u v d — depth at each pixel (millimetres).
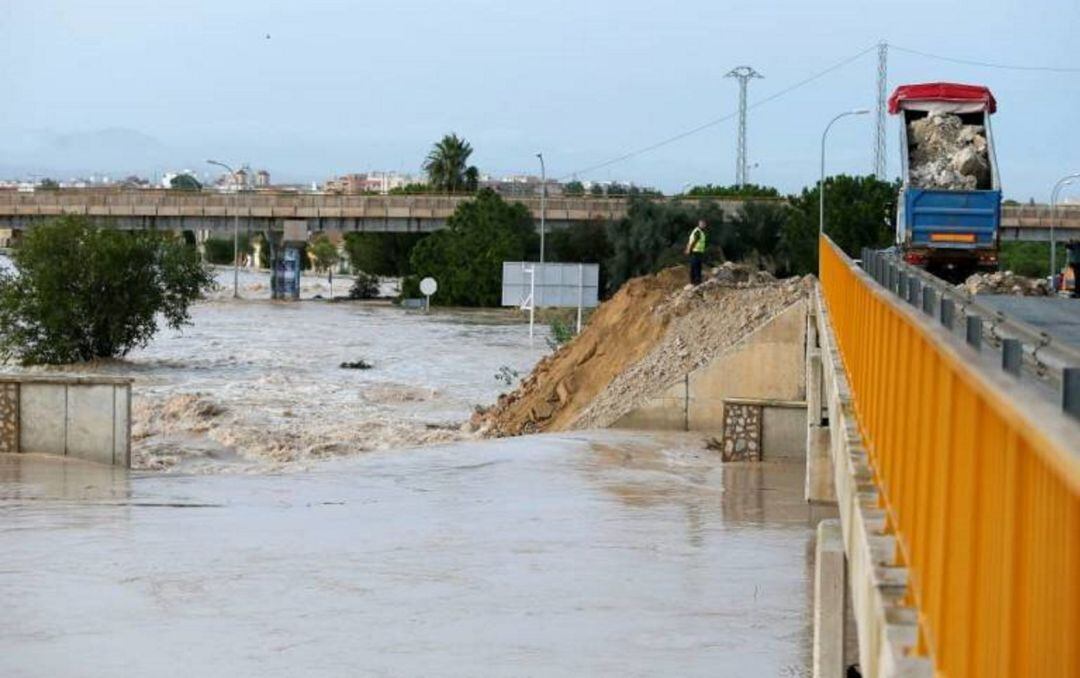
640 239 169750
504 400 69500
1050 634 5637
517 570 30812
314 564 30938
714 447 52188
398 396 81500
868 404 17344
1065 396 6480
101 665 22906
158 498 39438
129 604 26969
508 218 189000
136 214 190750
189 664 23109
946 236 63875
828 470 39500
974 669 7430
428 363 105562
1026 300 50125
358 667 23125
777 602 28141
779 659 24031
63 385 45312
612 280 172000
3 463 44000
